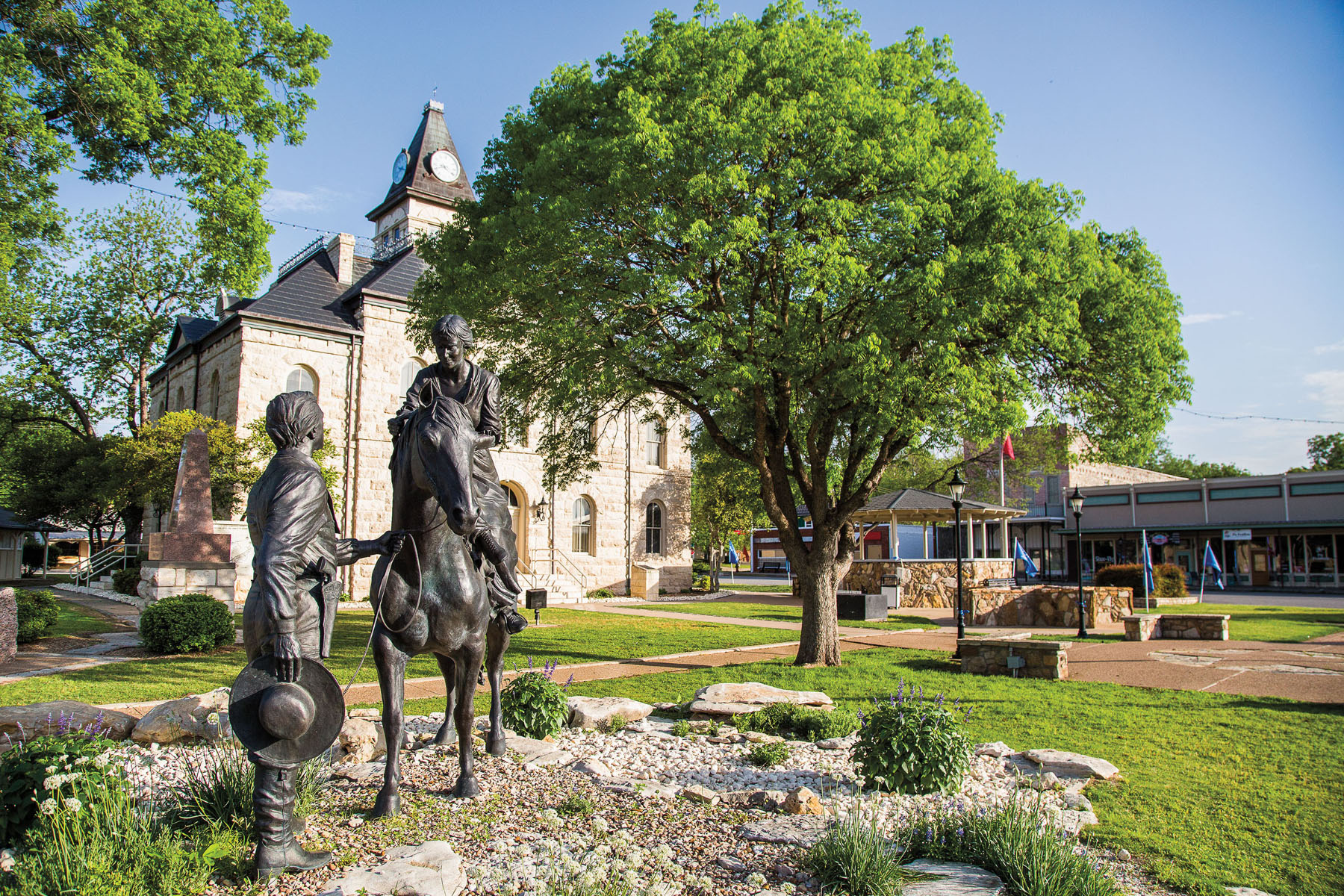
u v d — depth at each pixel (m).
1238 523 48.47
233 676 12.82
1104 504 54.03
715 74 12.76
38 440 40.22
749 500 38.91
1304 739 8.84
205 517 23.20
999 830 4.95
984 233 12.66
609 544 36.47
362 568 29.45
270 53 18.50
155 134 16.41
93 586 31.16
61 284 39.62
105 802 4.47
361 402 30.36
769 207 12.73
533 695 8.31
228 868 4.17
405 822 5.02
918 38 14.87
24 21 14.62
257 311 28.80
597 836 5.00
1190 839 5.79
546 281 13.48
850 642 19.62
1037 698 11.44
